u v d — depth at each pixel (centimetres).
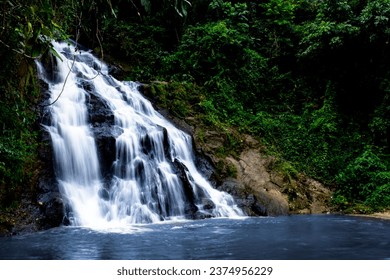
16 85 753
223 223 780
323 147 1152
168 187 887
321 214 933
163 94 1155
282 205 934
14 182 712
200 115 1138
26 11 434
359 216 894
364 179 1027
